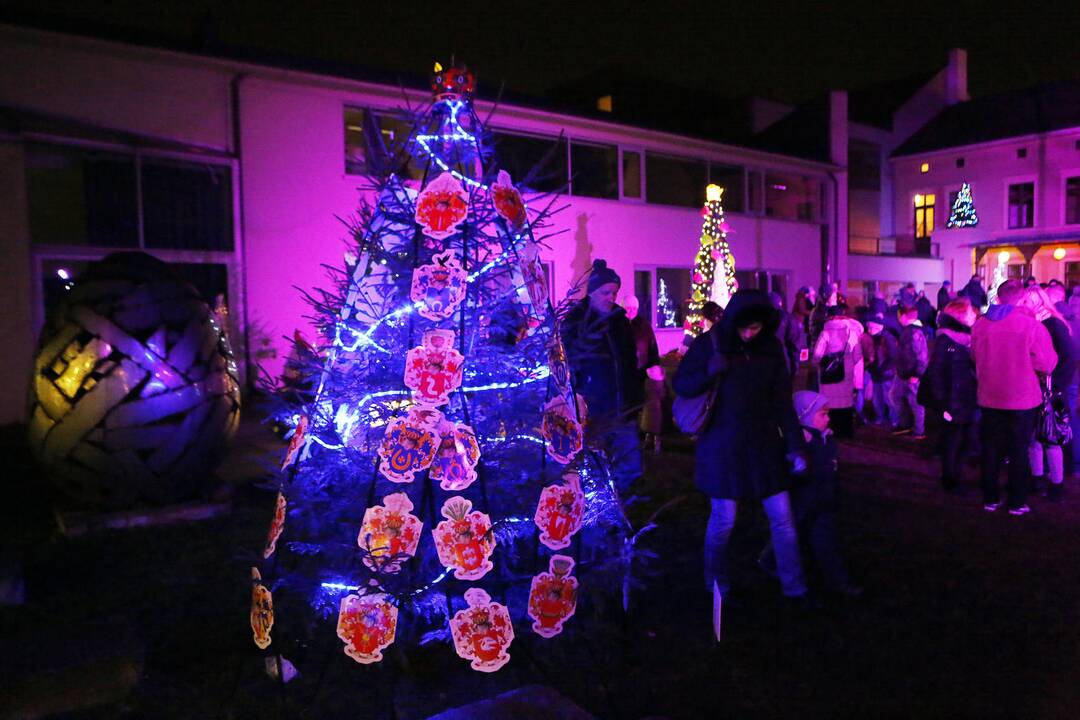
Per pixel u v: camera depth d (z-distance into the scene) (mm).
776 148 24781
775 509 4090
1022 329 5594
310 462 3230
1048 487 6191
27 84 10547
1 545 4941
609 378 5117
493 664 2861
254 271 12422
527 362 3230
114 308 5207
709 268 15594
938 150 28766
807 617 3996
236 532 5227
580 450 3170
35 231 10609
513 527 3137
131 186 11359
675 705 3160
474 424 3090
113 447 5176
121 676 3230
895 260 27312
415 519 2854
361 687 3291
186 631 3771
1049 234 26422
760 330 3982
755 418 3994
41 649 3279
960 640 3713
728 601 4133
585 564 3332
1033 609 4051
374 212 3230
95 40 10797
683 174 19734
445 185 3018
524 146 16078
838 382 8266
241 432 8906
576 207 16734
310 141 12836
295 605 3943
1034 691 3240
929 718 3053
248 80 12234
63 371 5117
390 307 3205
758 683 3334
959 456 6445
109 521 5250
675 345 18938
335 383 3180
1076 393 7066
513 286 3252
